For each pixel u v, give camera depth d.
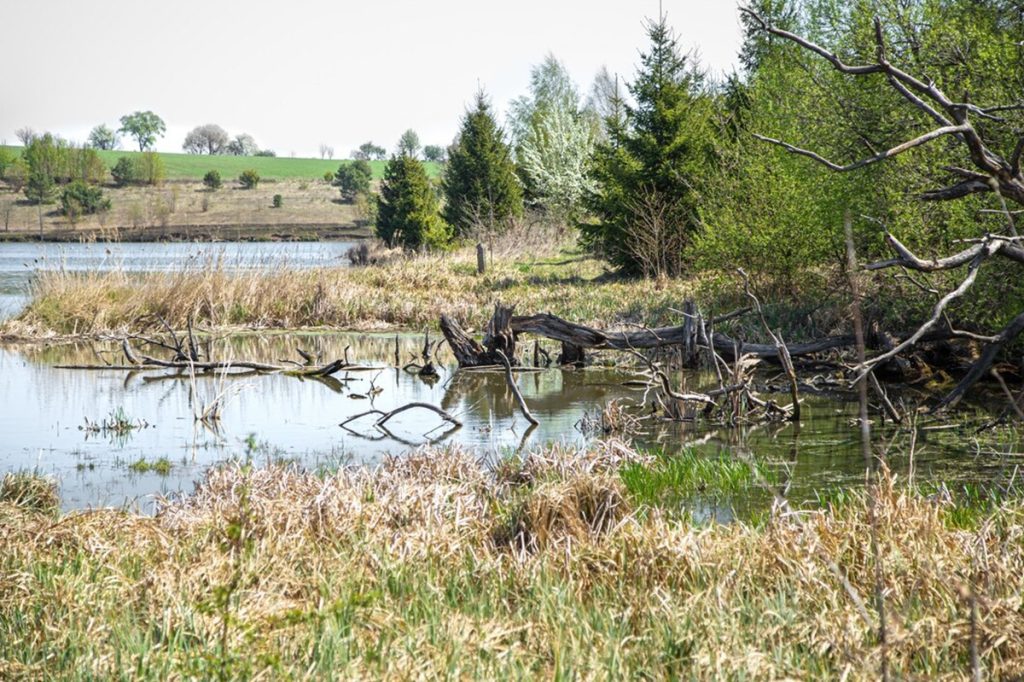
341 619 5.40
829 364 17.86
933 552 6.05
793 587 5.73
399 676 4.70
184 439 13.54
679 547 6.21
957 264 9.56
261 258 30.33
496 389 17.80
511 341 20.22
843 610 5.25
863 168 15.12
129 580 6.16
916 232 15.16
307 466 11.66
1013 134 13.05
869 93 15.33
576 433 13.67
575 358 20.59
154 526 7.43
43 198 93.00
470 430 14.05
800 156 18.25
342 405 16.33
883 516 6.57
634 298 26.44
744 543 6.52
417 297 29.69
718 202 24.97
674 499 9.64
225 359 21.03
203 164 128.50
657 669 4.78
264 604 5.63
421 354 22.55
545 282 32.38
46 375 19.77
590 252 38.78
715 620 5.18
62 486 10.84
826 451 11.89
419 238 48.47
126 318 27.00
